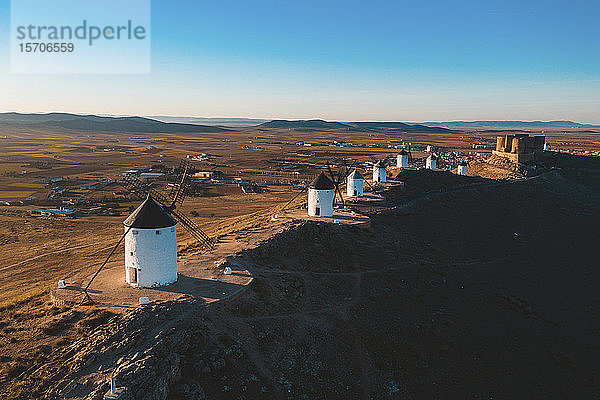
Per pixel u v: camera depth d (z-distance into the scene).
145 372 25.34
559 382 41.16
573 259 75.75
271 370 31.41
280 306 39.22
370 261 54.94
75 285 38.47
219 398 27.27
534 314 53.06
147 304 33.03
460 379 38.28
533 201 103.88
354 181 87.81
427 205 87.06
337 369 34.56
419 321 44.75
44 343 28.69
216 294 36.41
